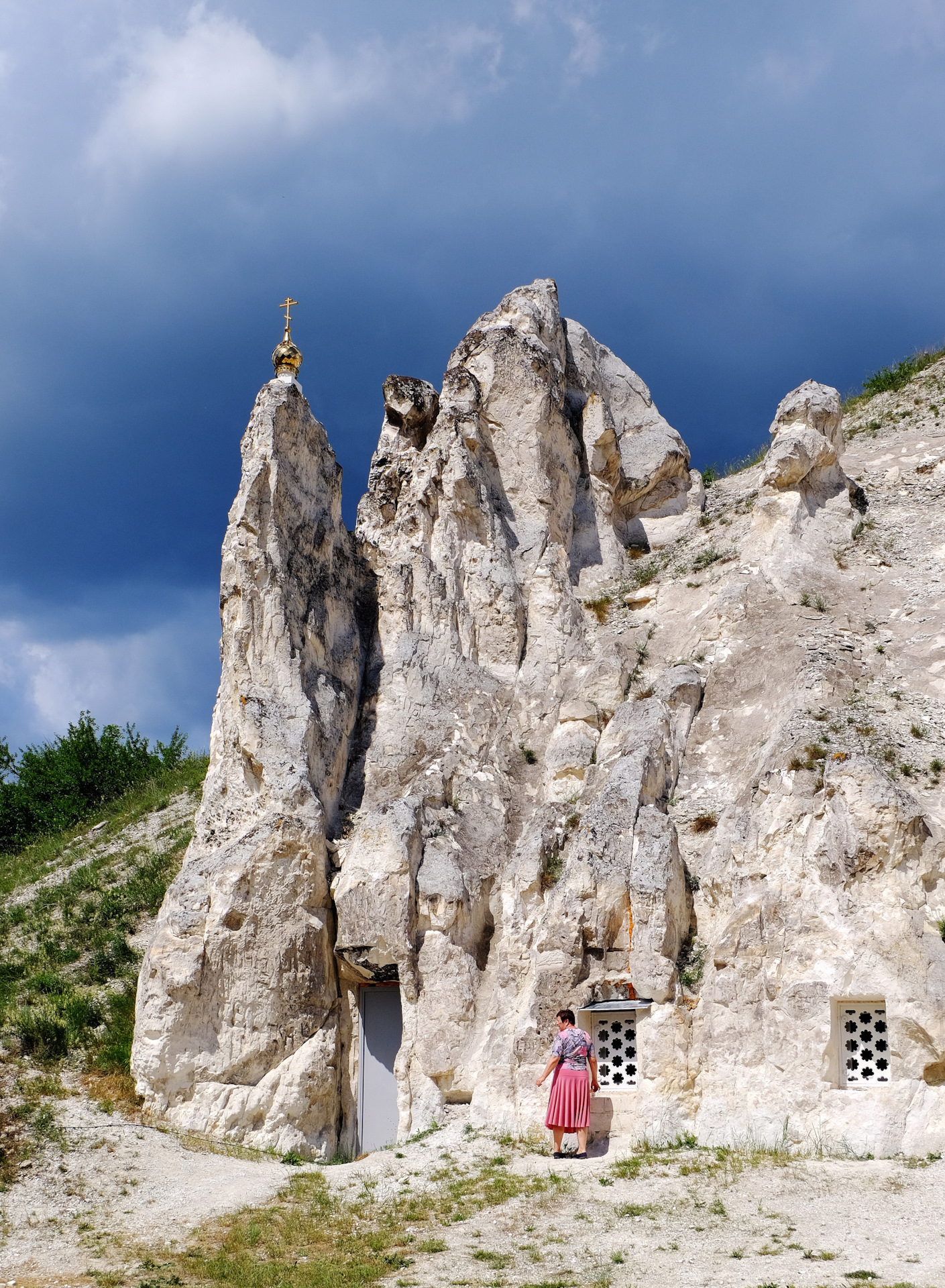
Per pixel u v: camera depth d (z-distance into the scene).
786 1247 11.19
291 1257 11.98
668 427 24.34
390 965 16.94
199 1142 15.68
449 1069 16.09
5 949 21.50
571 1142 14.51
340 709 18.94
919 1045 13.59
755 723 17.73
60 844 27.45
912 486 22.09
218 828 17.78
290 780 17.53
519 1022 15.55
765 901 14.76
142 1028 16.36
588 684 19.19
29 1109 15.55
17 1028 17.45
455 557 20.66
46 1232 12.91
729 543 21.52
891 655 18.05
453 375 22.03
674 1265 11.02
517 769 18.94
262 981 16.69
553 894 15.98
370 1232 12.48
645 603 21.19
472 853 17.70
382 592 20.42
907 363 28.41
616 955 15.32
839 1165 12.95
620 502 23.64
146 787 30.41
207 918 16.69
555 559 21.17
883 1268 10.53
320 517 19.97
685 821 16.77
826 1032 13.84
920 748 16.16
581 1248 11.60
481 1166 14.07
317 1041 16.83
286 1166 15.28
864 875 14.45
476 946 17.05
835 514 20.91
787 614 18.97
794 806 15.30
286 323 21.56
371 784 18.78
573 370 24.06
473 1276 11.14
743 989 14.47
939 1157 12.99
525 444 21.81
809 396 21.22
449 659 19.75
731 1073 14.19
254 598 18.61
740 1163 13.10
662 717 17.86
